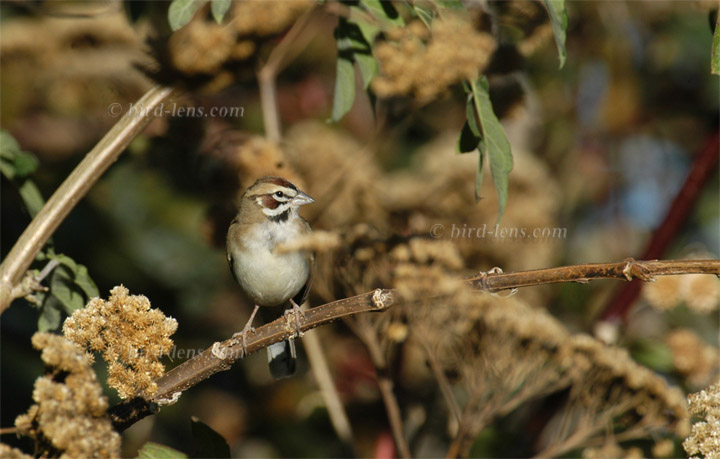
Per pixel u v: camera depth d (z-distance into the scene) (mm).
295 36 10547
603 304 11852
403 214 10453
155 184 13180
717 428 5539
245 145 10070
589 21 14484
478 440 9734
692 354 9500
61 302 6875
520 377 8398
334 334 11977
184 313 13805
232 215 10273
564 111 14688
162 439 12898
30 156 7258
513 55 8859
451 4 7234
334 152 10766
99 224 13469
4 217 12828
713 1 8039
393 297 6090
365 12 7910
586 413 8508
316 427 12078
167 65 7812
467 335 8414
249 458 12664
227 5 6438
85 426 4766
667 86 14977
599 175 15195
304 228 9734
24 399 12102
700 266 5250
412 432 11016
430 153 11328
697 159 10383
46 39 10758
